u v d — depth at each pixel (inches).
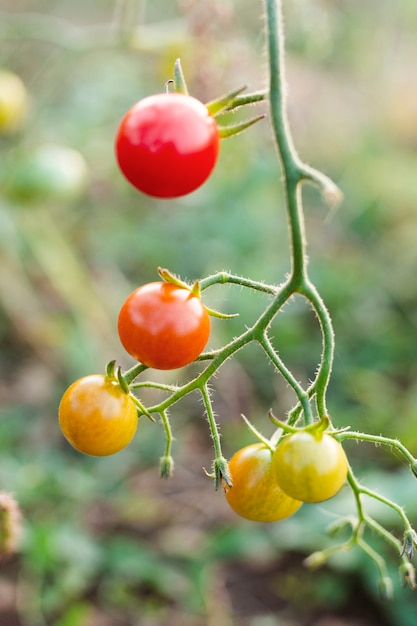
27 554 25.3
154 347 14.3
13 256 35.1
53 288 38.1
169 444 15.1
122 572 26.0
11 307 35.4
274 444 15.1
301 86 50.3
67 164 31.5
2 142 36.7
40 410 32.2
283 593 26.5
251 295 35.6
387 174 45.7
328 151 49.5
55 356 34.7
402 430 29.3
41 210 36.3
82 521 27.5
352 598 26.3
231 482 14.8
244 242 39.2
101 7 50.9
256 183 41.1
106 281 37.8
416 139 51.9
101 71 43.2
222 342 33.5
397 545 15.5
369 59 53.6
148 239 39.8
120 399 14.8
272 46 13.8
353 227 44.6
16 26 29.6
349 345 36.1
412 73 54.3
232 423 32.4
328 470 14.1
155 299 14.4
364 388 32.9
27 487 27.1
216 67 29.2
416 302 38.7
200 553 26.6
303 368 34.4
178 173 14.2
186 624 25.0
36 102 40.0
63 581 24.9
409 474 26.4
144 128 14.2
